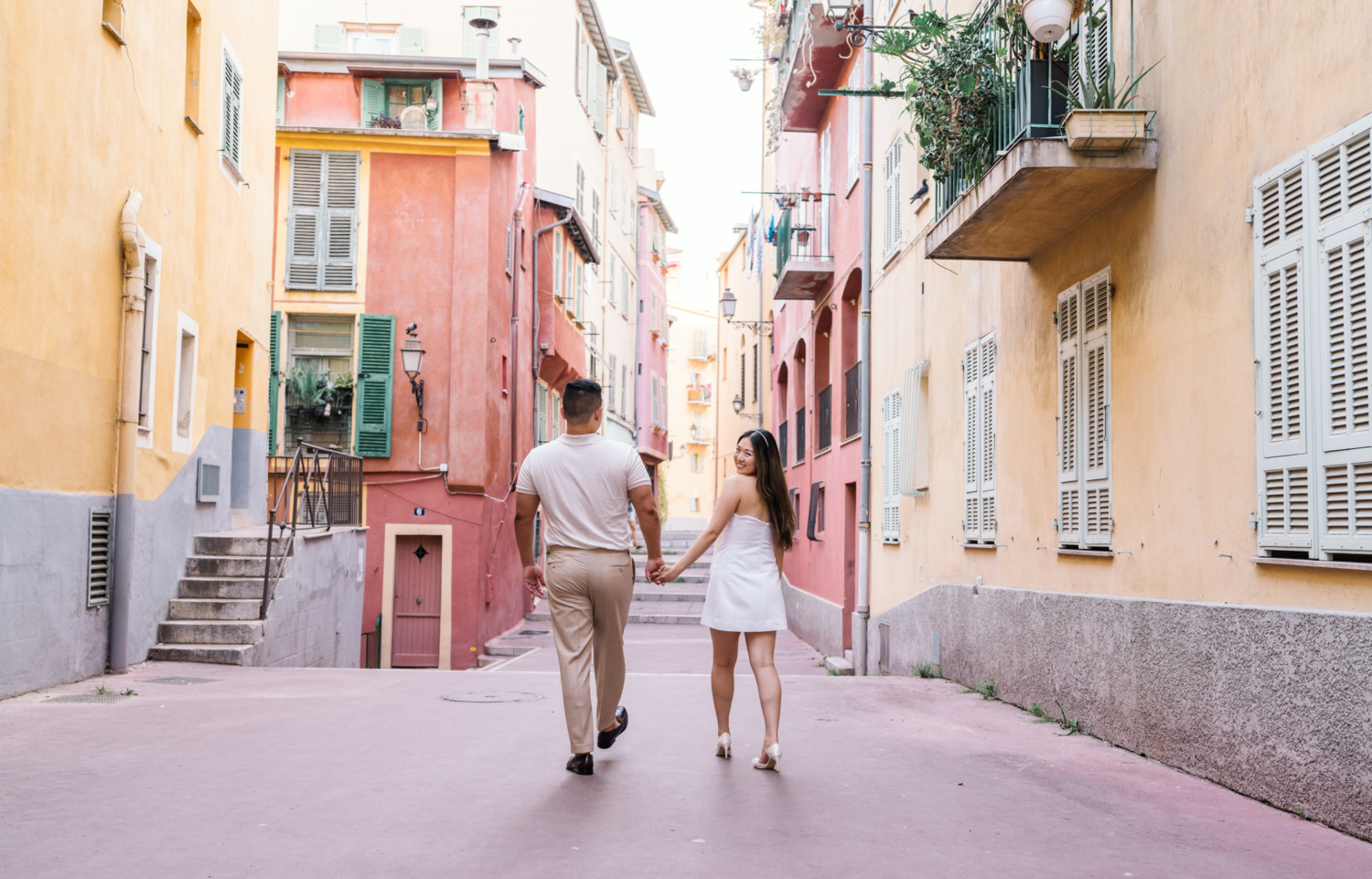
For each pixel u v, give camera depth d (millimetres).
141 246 10086
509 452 22578
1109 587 7805
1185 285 6789
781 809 5066
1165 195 7094
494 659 19547
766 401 32875
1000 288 10531
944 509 12516
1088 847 4574
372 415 19672
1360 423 5090
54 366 8766
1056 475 8969
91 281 9406
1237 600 6102
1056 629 8477
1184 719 6426
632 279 42938
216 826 4617
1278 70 5793
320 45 30828
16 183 8109
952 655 11469
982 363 11016
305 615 13344
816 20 17516
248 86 14703
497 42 31016
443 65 21016
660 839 4520
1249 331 6039
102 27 9516
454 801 5109
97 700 8180
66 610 9039
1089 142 7152
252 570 12086
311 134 19922
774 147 25297
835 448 19812
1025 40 7973
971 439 11398
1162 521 7035
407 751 6332
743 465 6203
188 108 12336
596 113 35406
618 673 6020
